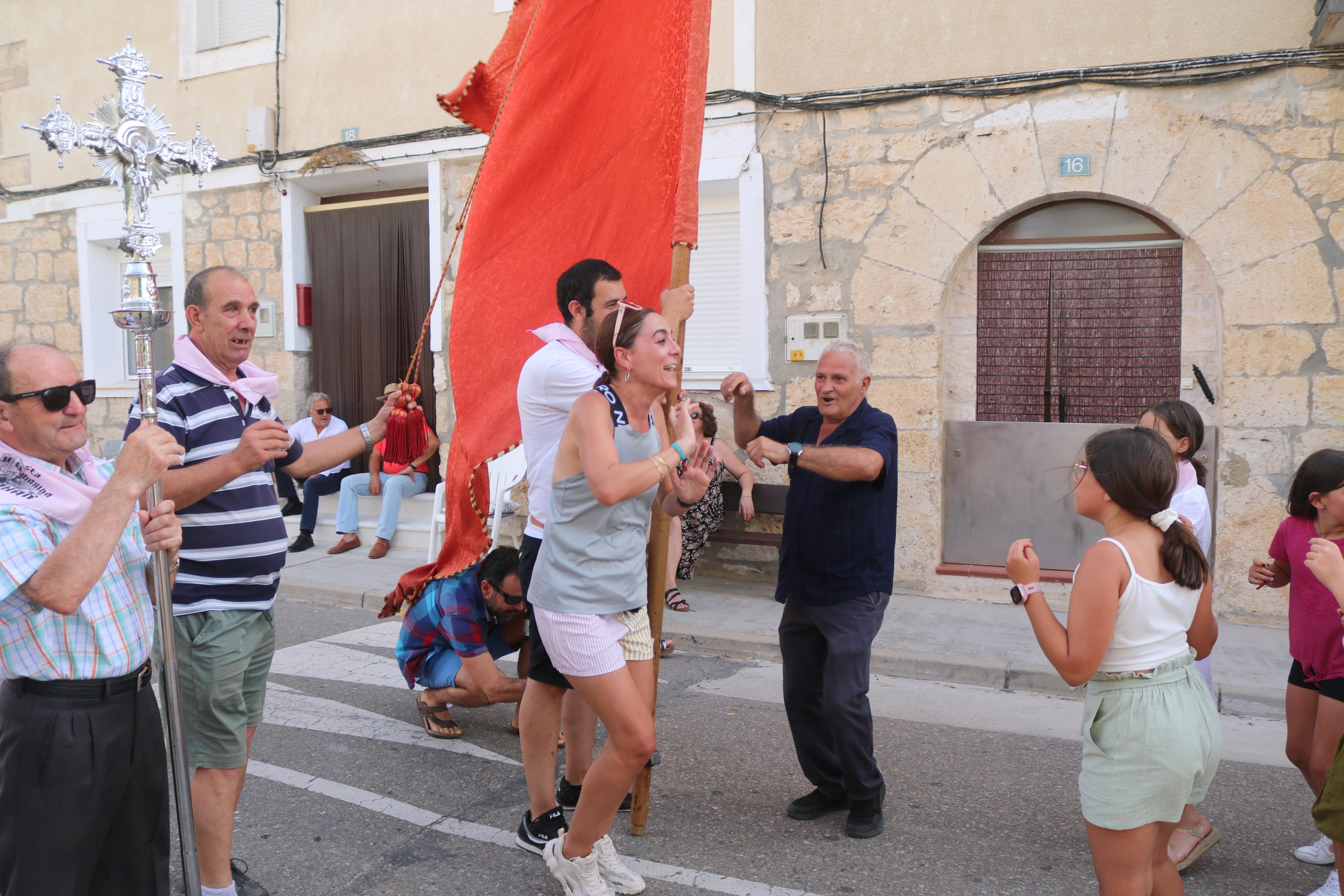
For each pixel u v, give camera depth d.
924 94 6.91
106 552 2.07
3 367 2.14
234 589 3.05
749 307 7.48
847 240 7.20
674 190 3.66
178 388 3.05
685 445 2.85
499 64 4.30
